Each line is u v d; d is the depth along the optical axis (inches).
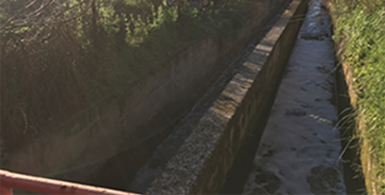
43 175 139.2
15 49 145.9
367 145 139.5
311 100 293.6
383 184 114.0
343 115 222.7
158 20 239.1
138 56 202.1
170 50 228.5
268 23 420.2
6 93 134.3
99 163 165.2
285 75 346.0
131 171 173.3
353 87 194.2
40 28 159.5
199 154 126.0
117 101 174.2
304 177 195.6
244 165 186.1
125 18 217.8
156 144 196.5
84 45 175.5
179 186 110.9
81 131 154.3
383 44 179.0
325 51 418.0
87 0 190.1
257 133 218.7
